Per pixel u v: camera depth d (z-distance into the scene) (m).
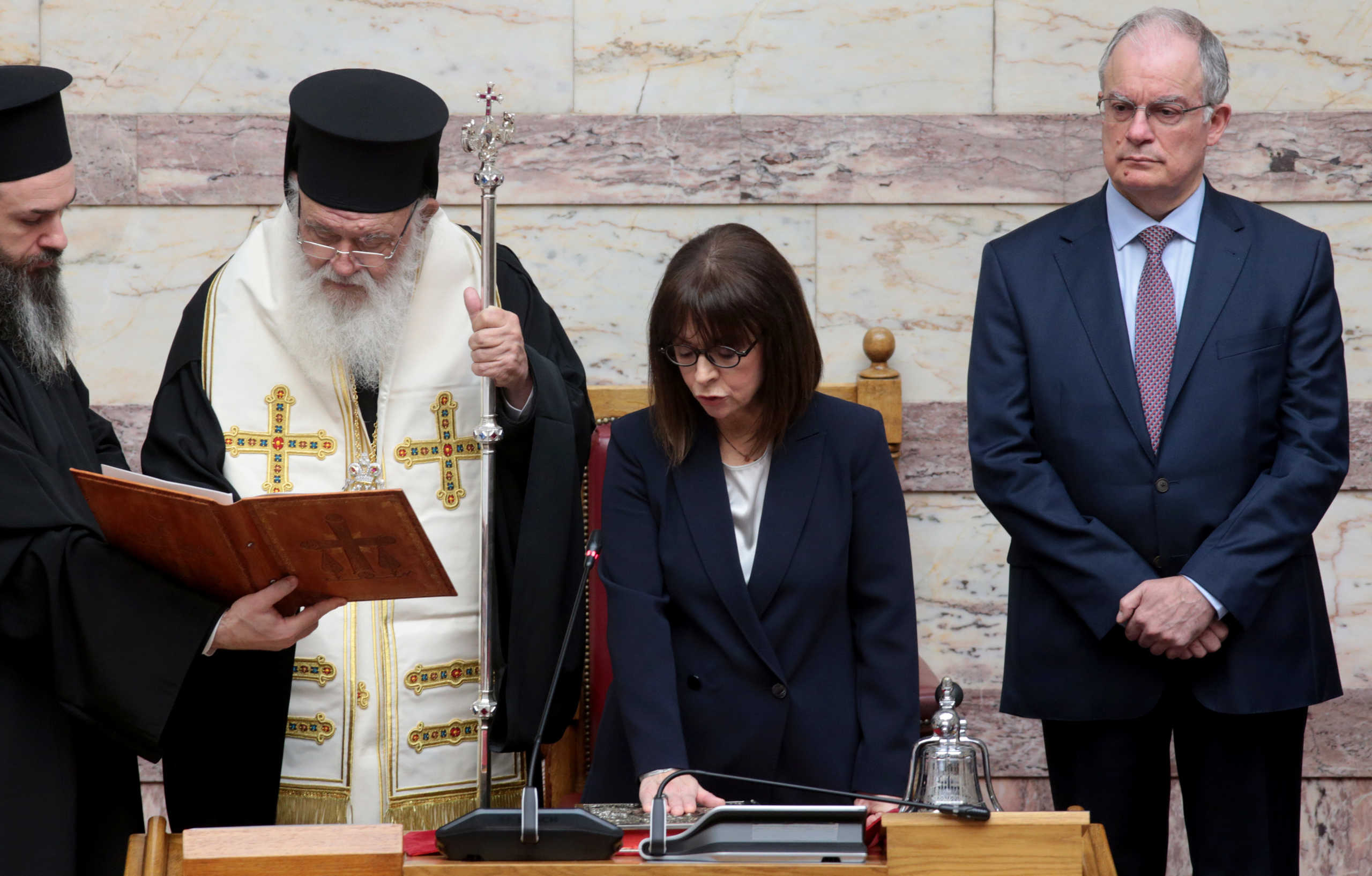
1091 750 12.45
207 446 11.50
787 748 10.67
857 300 17.36
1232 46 17.16
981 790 9.18
